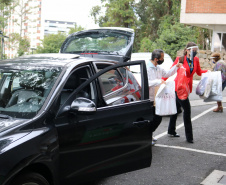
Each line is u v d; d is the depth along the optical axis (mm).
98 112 3988
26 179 3193
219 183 5160
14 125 3297
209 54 23547
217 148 7031
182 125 9016
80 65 4164
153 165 5918
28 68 4078
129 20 54500
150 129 4555
